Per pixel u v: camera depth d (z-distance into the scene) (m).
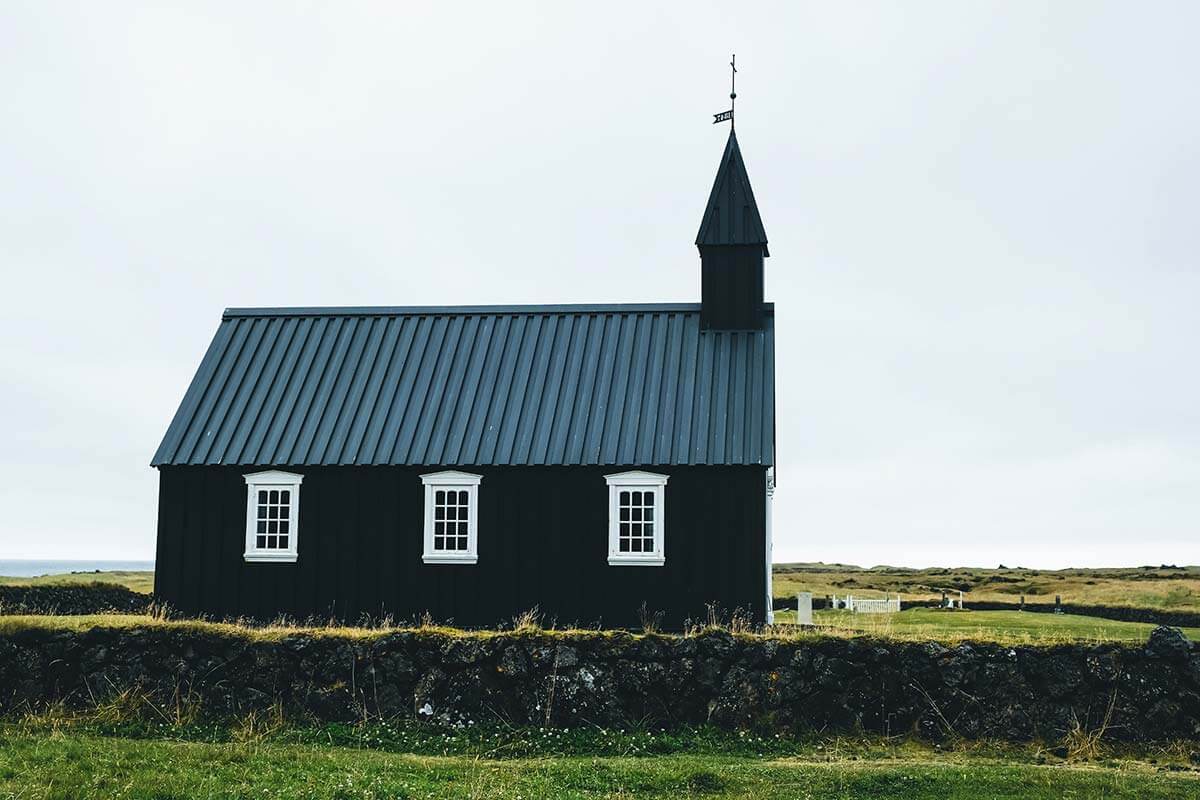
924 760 19.11
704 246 35.75
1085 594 62.34
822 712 20.83
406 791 15.57
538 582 31.50
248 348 36.69
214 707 21.27
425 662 21.23
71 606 39.81
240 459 32.84
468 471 32.19
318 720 20.95
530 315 36.91
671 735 20.44
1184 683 20.41
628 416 32.81
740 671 21.05
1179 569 110.19
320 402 34.47
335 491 32.66
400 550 32.19
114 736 19.91
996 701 20.61
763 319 35.44
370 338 36.62
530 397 33.84
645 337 35.44
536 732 20.36
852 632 22.36
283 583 32.44
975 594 70.69
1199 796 16.38
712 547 30.98
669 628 30.78
